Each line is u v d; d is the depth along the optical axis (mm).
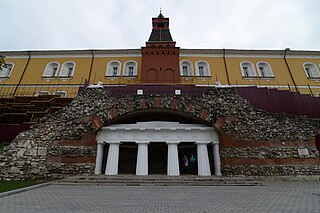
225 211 6566
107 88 18875
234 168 15438
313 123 16984
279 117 17047
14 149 15672
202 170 16125
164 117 19016
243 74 32281
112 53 33938
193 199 8422
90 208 6879
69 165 15562
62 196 9023
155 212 6422
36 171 15164
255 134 16375
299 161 15555
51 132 16484
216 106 17500
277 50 33781
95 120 16969
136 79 31141
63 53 33625
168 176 15227
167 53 30062
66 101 23672
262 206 7219
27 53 33125
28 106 22219
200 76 31156
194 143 18656
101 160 16766
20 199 8352
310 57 34000
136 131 17125
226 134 16406
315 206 7215
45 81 30844
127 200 8180
